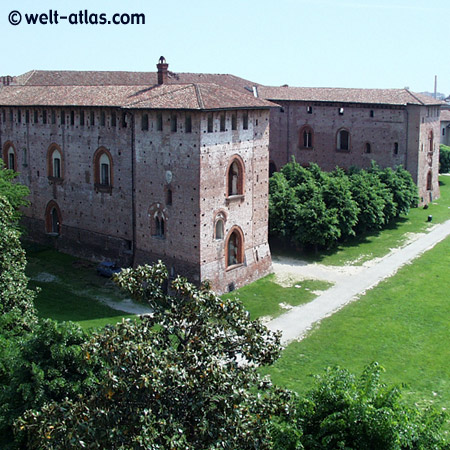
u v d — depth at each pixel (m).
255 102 67.75
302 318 59.84
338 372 33.12
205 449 26.70
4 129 85.19
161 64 73.94
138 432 26.39
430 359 51.81
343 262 78.06
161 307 30.80
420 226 96.12
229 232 65.94
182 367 27.36
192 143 61.12
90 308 61.44
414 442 29.98
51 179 78.94
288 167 95.06
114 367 27.03
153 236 66.75
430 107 109.12
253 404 28.28
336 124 111.00
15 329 43.31
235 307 30.38
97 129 71.62
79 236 76.69
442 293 67.00
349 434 29.69
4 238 48.12
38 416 28.25
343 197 83.31
